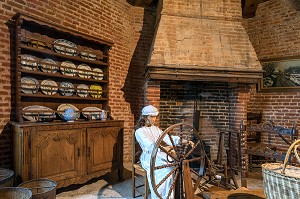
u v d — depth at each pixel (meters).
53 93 3.41
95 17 4.12
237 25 4.24
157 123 3.97
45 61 3.30
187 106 4.72
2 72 2.84
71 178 2.96
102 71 4.18
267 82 4.84
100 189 3.25
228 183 3.33
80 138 3.07
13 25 2.95
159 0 4.55
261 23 5.02
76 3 3.76
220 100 4.69
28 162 2.54
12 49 2.95
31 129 2.57
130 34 4.97
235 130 4.24
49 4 3.35
